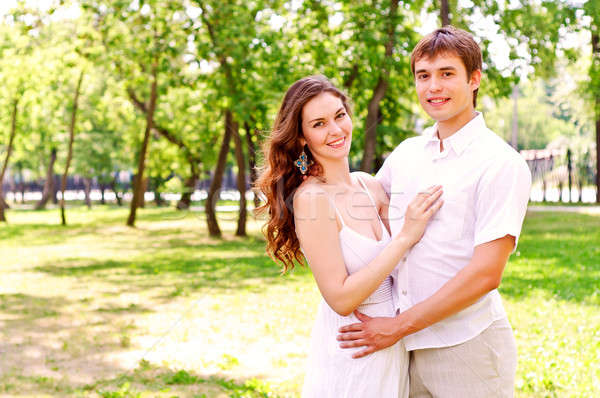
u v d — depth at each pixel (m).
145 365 5.34
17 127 27.64
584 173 25.75
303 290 8.74
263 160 2.63
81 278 10.65
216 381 4.84
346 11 14.02
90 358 5.66
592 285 8.11
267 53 13.44
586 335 5.75
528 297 7.52
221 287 9.30
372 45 13.09
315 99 2.42
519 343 5.59
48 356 5.74
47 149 36.72
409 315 2.21
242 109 13.22
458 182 2.29
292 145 2.49
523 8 11.55
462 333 2.29
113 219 25.92
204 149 23.36
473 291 2.14
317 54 13.80
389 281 2.47
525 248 12.01
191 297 8.54
